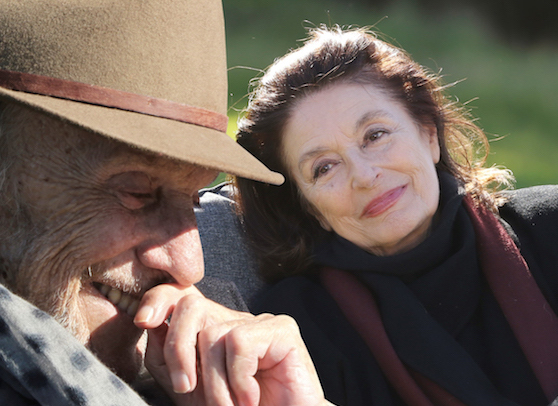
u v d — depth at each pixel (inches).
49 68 47.2
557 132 314.8
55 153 50.6
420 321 74.7
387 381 75.5
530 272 79.0
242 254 88.7
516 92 386.6
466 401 70.2
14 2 49.1
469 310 78.2
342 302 79.8
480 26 518.3
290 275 86.9
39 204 50.9
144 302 53.4
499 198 89.1
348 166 77.7
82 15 48.3
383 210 76.9
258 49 399.9
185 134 49.7
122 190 52.4
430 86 85.0
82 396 45.4
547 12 512.4
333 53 80.5
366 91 79.0
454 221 82.4
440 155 87.2
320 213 83.5
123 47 48.6
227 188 96.4
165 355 52.5
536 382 73.5
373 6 529.7
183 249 54.8
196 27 52.4
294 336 56.3
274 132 83.8
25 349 45.5
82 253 51.7
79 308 53.3
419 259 78.5
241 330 53.2
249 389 51.9
